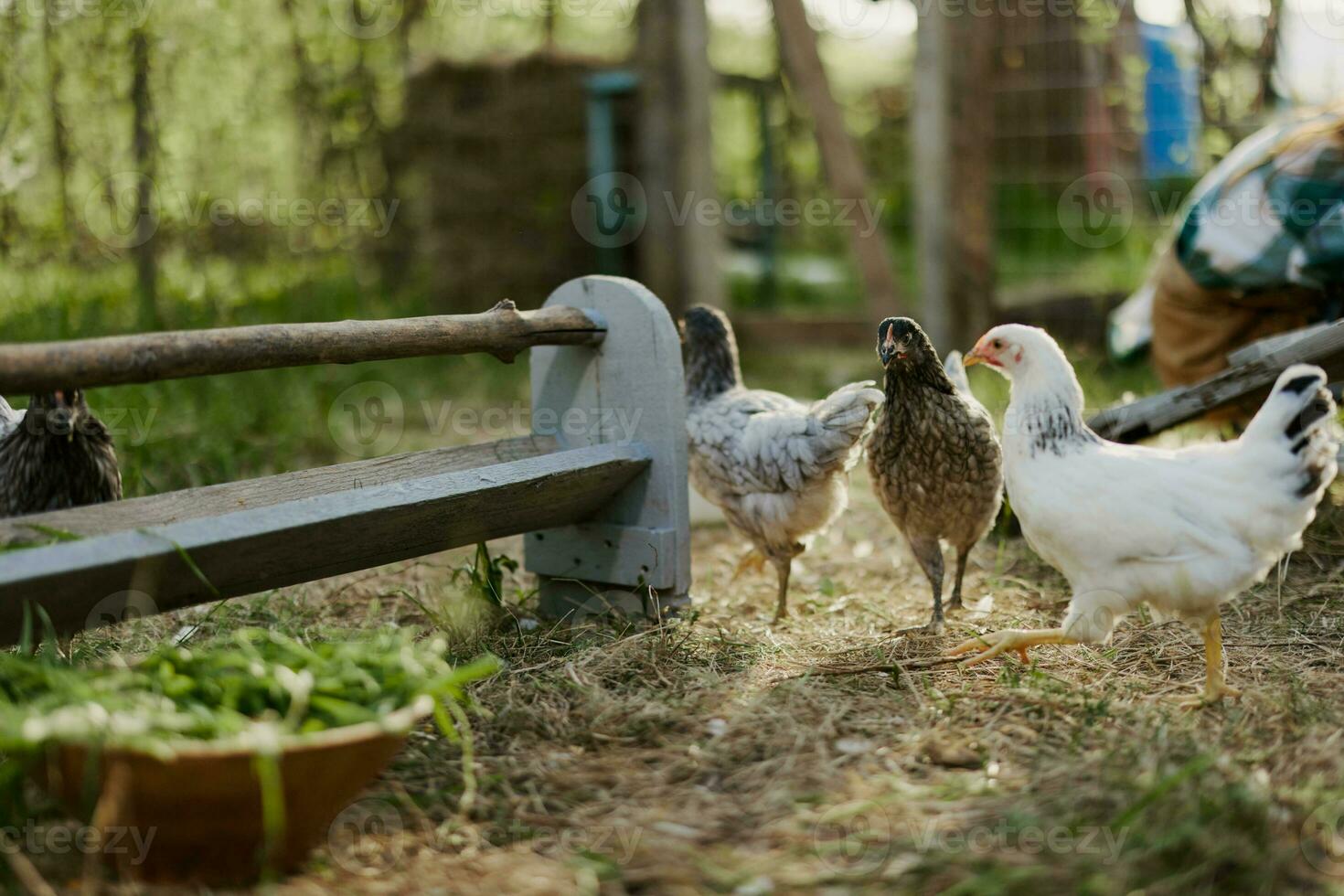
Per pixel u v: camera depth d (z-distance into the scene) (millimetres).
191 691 1490
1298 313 2500
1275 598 2111
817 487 2062
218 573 1652
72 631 1611
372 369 3465
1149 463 1747
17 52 3127
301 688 1473
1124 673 1880
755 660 1929
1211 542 1700
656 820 1565
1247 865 1453
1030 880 1445
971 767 1646
